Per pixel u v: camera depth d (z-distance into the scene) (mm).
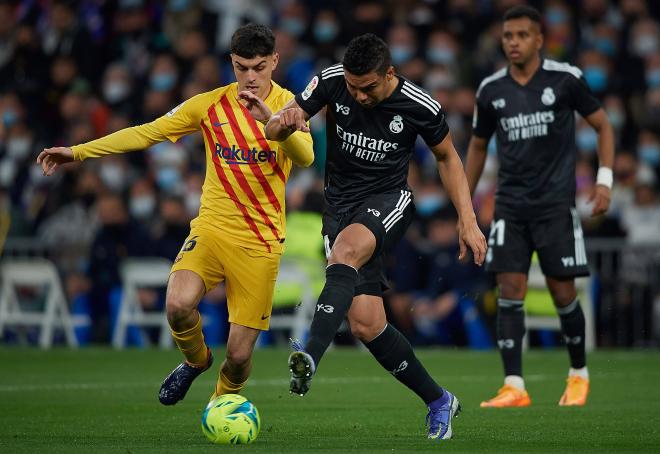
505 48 29516
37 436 21594
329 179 22078
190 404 28469
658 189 54469
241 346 22938
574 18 61156
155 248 51781
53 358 44406
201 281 22578
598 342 48875
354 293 20016
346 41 60844
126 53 66562
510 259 29453
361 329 20844
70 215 54875
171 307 22125
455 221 48656
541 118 29297
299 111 20047
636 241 50344
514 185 29609
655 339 48188
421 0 62500
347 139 21375
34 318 53062
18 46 65875
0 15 71562
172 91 59531
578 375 29391
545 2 60781
